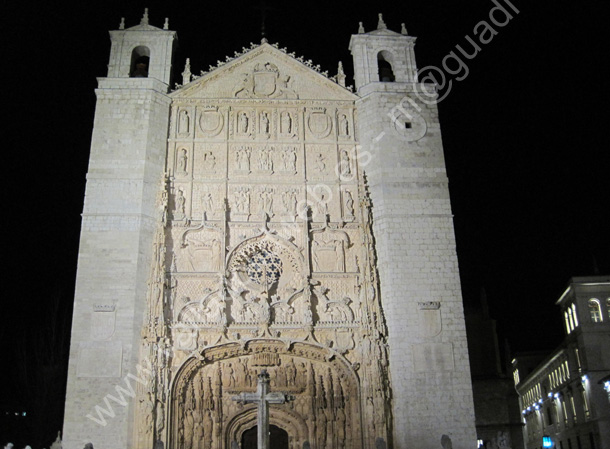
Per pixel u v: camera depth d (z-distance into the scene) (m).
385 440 35.03
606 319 61.22
